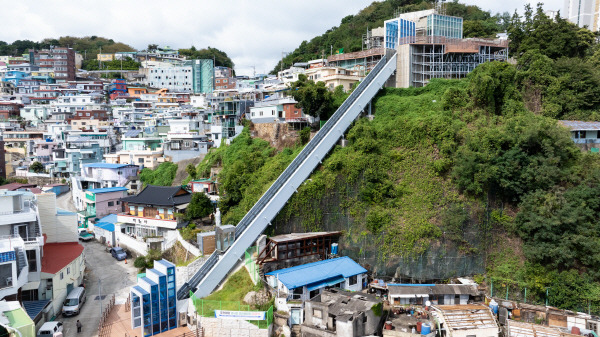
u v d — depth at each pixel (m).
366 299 36.06
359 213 47.38
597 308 38.81
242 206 52.19
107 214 73.81
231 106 84.19
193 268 45.03
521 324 35.72
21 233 42.47
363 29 115.81
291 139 62.38
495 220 45.34
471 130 49.50
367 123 53.78
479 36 84.06
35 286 41.12
